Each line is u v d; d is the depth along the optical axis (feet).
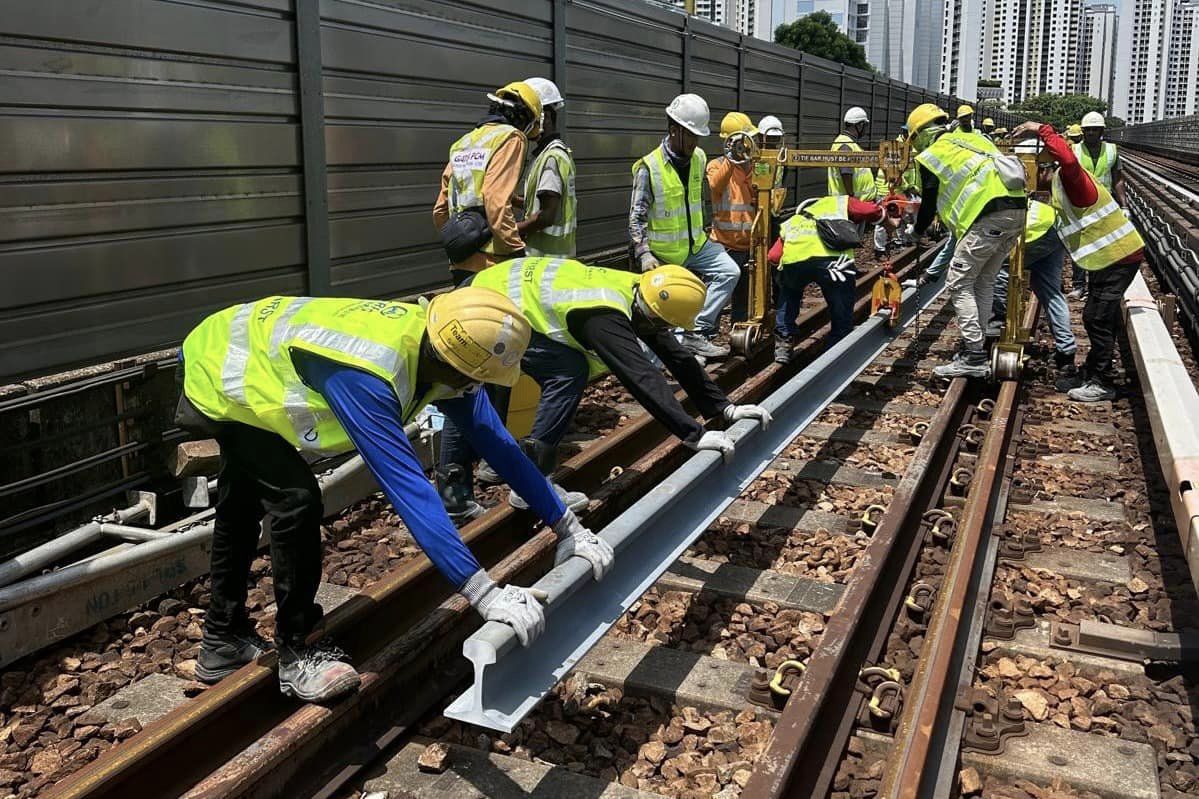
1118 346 32.58
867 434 22.62
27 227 14.30
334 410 9.48
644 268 24.62
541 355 14.99
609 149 32.48
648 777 10.65
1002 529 16.67
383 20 21.38
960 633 12.48
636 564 11.92
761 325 26.91
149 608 13.88
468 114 24.85
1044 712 11.82
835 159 26.21
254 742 10.66
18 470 13.43
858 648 12.73
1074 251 25.07
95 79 15.10
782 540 16.70
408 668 11.94
